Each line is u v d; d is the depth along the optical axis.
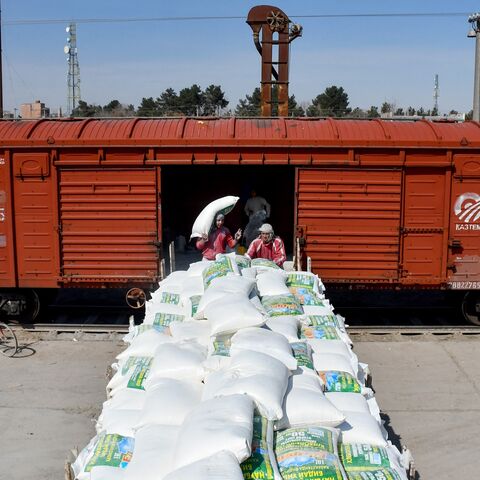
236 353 4.89
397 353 9.48
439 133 9.77
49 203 9.86
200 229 9.10
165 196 12.98
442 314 11.27
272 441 4.15
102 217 9.86
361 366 6.00
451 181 9.72
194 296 6.60
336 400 4.99
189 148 9.67
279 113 13.02
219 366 4.92
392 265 9.84
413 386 8.36
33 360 9.17
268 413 4.28
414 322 10.91
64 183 9.80
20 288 10.37
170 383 4.87
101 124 10.16
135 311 11.16
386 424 7.33
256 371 4.59
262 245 8.95
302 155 9.66
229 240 9.36
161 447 4.12
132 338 6.30
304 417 4.46
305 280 7.42
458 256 9.87
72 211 9.86
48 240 9.94
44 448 6.78
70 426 7.26
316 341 5.84
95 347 9.67
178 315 6.60
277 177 12.98
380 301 12.53
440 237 9.84
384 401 7.92
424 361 9.19
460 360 9.22
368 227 9.79
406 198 9.76
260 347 5.00
